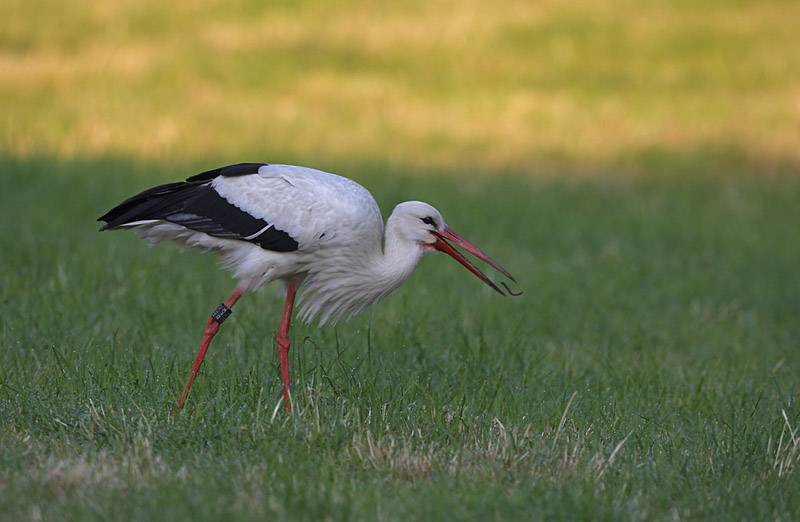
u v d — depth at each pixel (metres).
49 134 22.88
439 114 27.56
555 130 26.80
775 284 14.96
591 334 11.70
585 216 19.31
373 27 33.94
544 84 30.22
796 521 6.42
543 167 23.86
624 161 24.77
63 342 9.29
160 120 24.97
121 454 6.91
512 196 20.47
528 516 6.23
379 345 10.02
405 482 6.81
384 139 25.19
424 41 32.88
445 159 23.84
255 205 8.55
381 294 8.97
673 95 29.59
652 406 8.85
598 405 8.47
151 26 33.16
